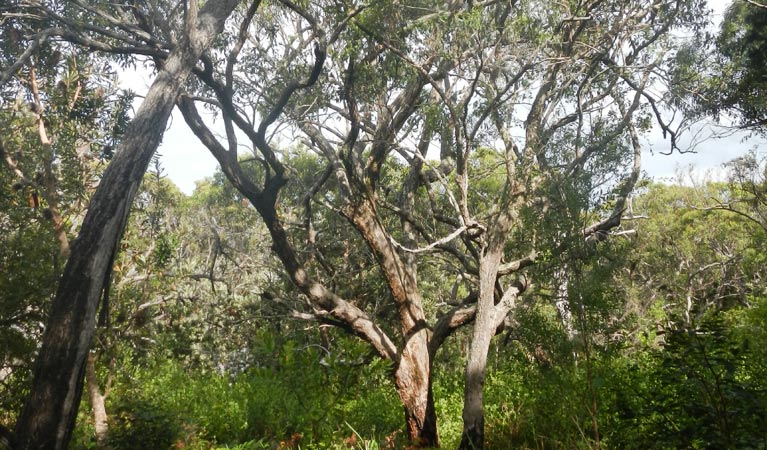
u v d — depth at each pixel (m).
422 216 17.09
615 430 8.06
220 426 11.91
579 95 13.21
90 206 8.07
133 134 8.40
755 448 5.95
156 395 11.88
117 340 11.23
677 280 29.53
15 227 9.52
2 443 7.38
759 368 7.58
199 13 9.42
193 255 17.70
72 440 9.59
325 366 12.41
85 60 11.36
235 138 13.53
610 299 10.77
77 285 7.79
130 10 12.59
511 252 14.09
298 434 10.96
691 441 6.44
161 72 8.86
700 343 6.40
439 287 20.86
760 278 29.08
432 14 12.09
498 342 16.39
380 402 14.23
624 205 14.15
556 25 12.07
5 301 8.65
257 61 13.95
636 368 8.76
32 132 10.28
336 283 17.94
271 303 16.84
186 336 15.06
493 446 11.46
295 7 11.46
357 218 13.44
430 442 13.09
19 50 10.77
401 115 13.19
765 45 16.47
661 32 14.24
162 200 12.79
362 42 12.66
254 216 21.53
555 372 10.58
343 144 13.82
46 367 7.56
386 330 18.11
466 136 12.01
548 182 11.80
